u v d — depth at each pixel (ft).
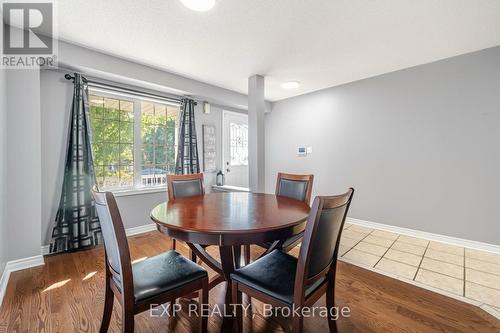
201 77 11.32
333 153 13.14
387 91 11.05
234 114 15.21
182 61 9.49
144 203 11.04
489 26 7.07
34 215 7.38
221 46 8.25
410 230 10.57
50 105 8.46
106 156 10.12
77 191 8.64
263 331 4.83
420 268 7.50
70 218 8.58
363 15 6.49
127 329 3.57
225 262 5.41
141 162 11.18
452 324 5.01
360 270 7.39
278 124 15.84
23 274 6.91
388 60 9.57
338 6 6.11
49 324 4.89
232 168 15.10
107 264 4.37
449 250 8.89
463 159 9.21
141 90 10.69
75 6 6.04
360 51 8.72
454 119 9.37
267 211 5.40
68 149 8.68
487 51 8.61
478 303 5.72
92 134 9.50
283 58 9.27
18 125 7.04
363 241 9.87
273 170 16.25
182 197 7.35
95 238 9.09
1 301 5.63
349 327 4.93
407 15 6.50
